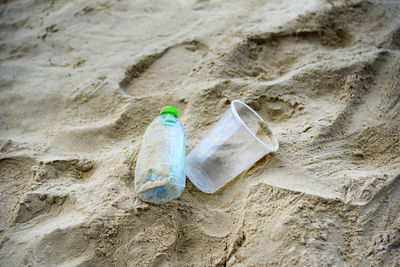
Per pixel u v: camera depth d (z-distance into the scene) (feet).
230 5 8.86
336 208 4.38
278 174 4.86
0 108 6.58
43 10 9.18
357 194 4.52
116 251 4.14
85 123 6.22
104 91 6.72
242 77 7.04
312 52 7.64
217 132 5.18
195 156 5.14
